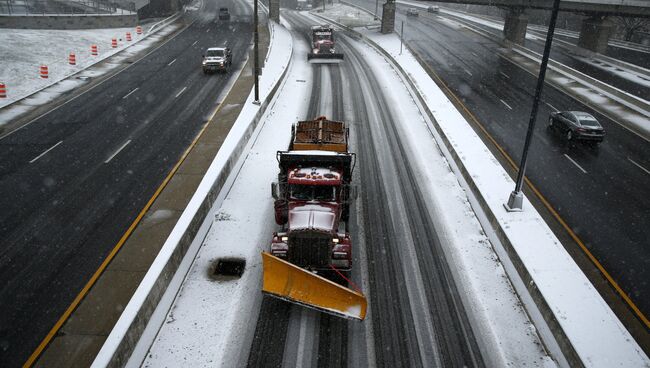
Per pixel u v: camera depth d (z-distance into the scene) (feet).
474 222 50.52
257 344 32.71
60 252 42.14
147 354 31.42
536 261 40.22
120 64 123.24
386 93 104.73
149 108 86.43
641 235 49.52
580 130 76.43
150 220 47.88
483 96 107.14
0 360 30.04
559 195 58.13
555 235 48.32
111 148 67.05
